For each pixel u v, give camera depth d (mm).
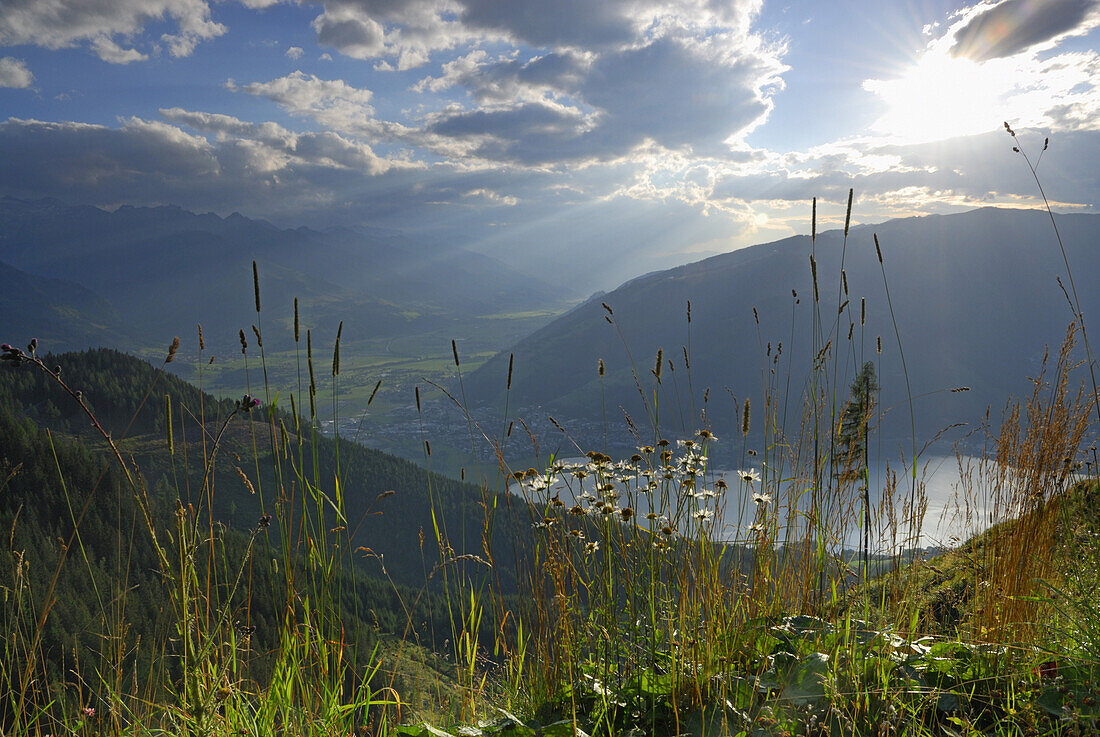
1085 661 2484
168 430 2174
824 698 2465
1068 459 3180
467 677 2602
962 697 2549
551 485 2727
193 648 2041
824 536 2994
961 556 3502
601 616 2727
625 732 2479
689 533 2748
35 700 2131
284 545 2490
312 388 2627
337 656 2451
